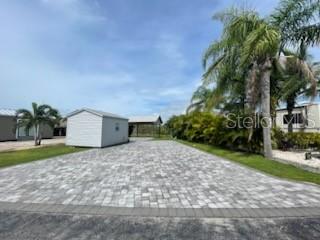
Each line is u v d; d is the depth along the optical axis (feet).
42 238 10.71
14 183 20.34
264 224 12.34
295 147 45.16
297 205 15.03
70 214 13.73
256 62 34.30
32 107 58.54
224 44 36.35
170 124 112.06
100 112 58.39
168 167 28.25
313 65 47.16
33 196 16.85
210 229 11.76
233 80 41.42
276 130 45.47
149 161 32.91
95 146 53.62
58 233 11.25
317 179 21.79
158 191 18.21
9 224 12.32
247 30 33.68
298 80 42.80
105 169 26.76
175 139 92.58
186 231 11.51
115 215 13.58
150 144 66.13
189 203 15.51
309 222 12.60
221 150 44.98
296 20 32.50
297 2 31.73
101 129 53.72
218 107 47.91
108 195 17.16
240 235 11.08
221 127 46.55
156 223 12.50
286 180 21.56
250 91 35.65
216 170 26.40
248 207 14.74
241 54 33.94
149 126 121.08
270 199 16.24
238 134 40.29
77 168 27.25
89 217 13.30
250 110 36.76
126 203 15.52
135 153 42.68
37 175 23.41
